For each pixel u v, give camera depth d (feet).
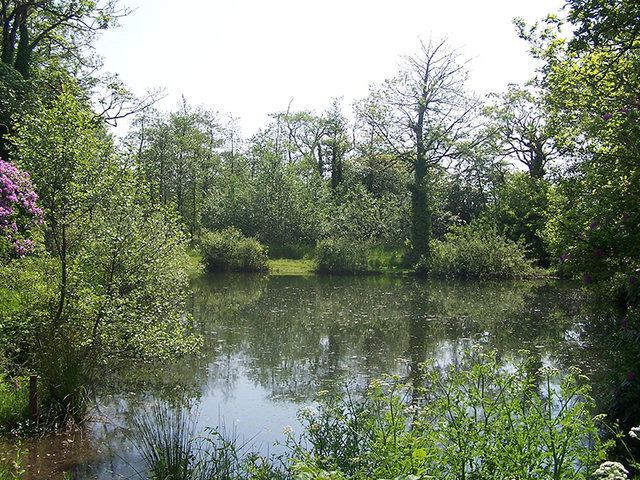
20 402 21.26
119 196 27.50
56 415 21.35
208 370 31.83
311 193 124.26
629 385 20.79
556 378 29.63
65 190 25.31
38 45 73.97
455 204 131.75
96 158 26.86
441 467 12.57
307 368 32.86
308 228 115.65
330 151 156.76
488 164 123.95
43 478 17.34
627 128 24.99
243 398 26.71
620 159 25.43
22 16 64.08
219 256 94.53
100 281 28.43
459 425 12.95
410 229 103.45
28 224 33.35
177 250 32.12
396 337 42.45
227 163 168.86
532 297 66.39
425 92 100.42
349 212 112.27
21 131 25.58
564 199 33.04
